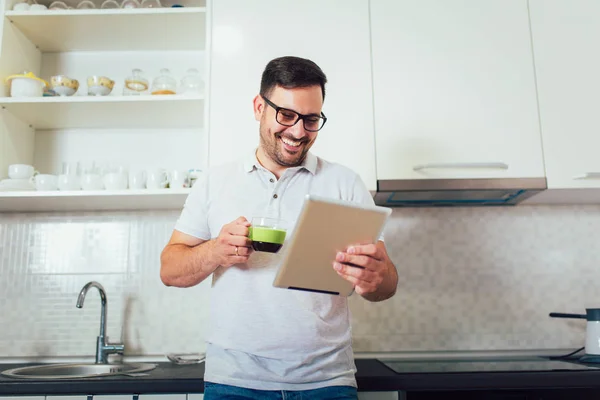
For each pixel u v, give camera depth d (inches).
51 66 83.7
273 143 50.0
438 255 79.4
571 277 79.3
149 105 73.1
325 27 71.7
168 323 76.4
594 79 72.1
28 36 79.1
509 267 79.3
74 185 70.8
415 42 71.8
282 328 46.3
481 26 72.6
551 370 58.4
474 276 78.9
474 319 77.7
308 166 52.3
